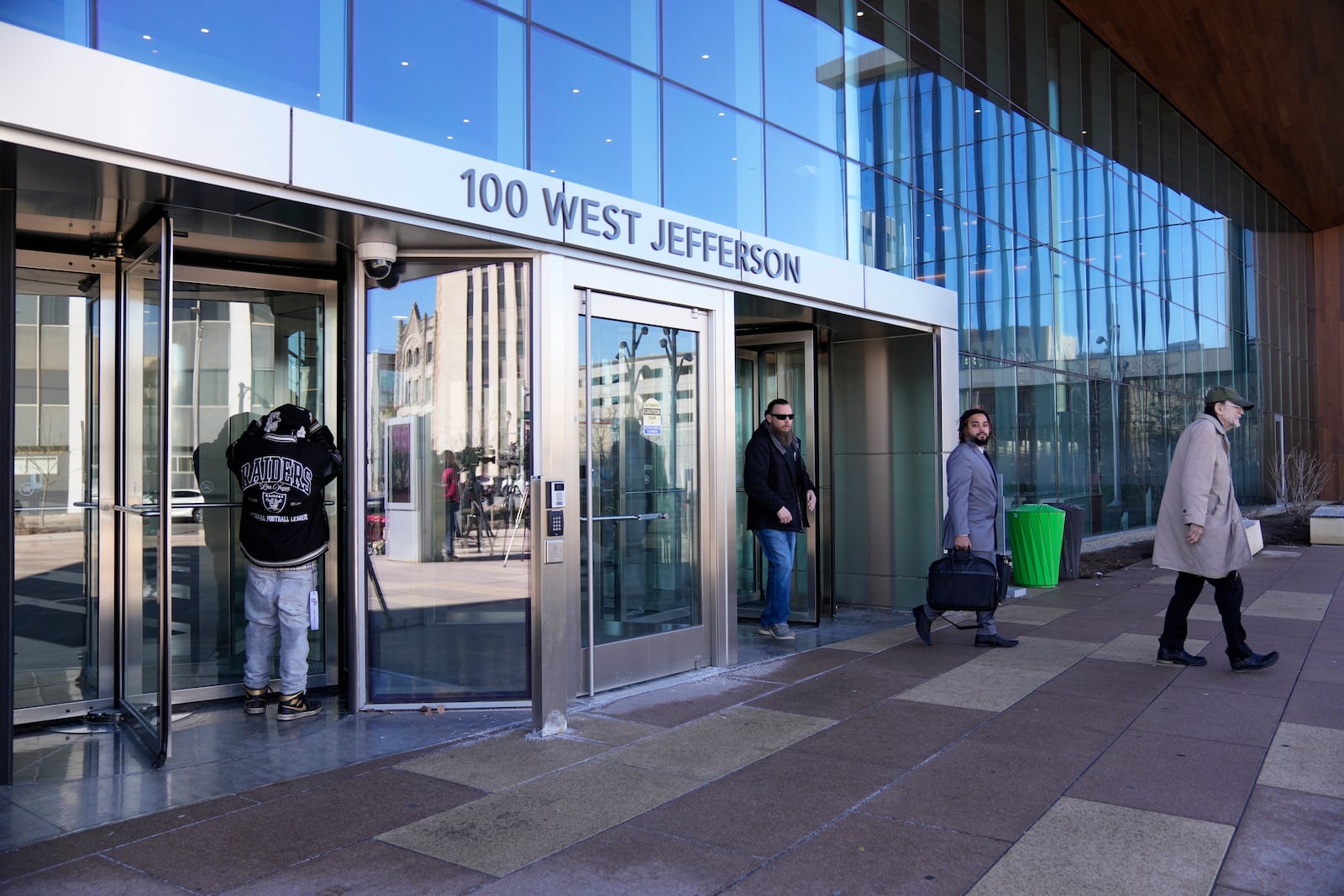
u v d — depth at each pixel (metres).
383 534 5.68
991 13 12.97
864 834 3.70
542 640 5.07
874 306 8.25
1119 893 3.19
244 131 4.29
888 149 10.30
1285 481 23.75
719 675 6.48
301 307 6.12
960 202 11.89
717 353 6.79
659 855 3.52
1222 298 23.66
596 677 5.98
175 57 4.48
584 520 6.01
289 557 5.47
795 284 7.41
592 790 4.22
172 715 5.55
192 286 5.83
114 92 3.89
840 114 9.43
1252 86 19.38
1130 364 17.67
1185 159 21.22
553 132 6.27
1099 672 6.43
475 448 5.71
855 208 9.61
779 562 7.75
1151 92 19.22
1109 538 16.19
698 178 7.44
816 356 8.59
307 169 4.50
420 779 4.39
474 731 5.20
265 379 6.04
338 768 4.58
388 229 5.10
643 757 4.69
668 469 6.59
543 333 5.57
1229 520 6.31
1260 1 15.36
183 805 4.07
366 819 3.90
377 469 5.65
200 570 5.86
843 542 9.63
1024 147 13.80
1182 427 20.41
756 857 3.50
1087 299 15.89
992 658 6.91
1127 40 16.78
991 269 12.67
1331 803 3.97
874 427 9.45
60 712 5.42
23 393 5.39
